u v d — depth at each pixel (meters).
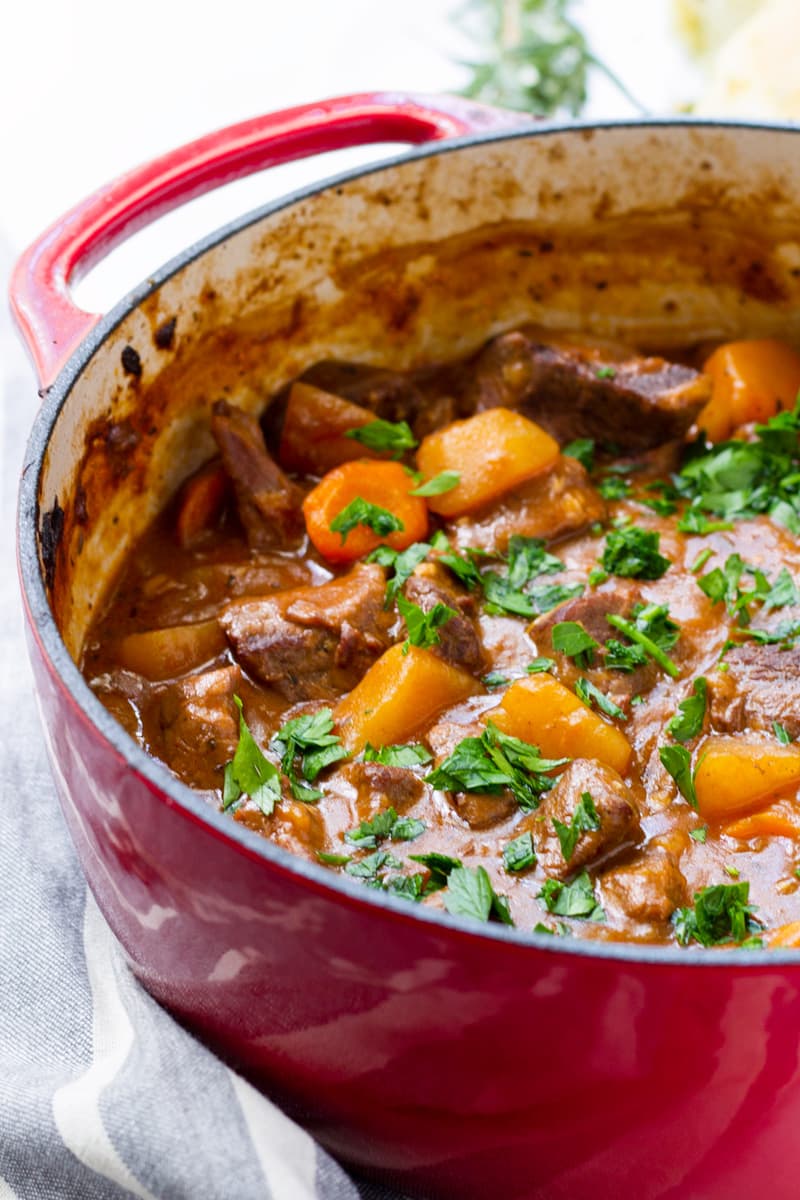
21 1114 0.54
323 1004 0.51
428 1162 0.54
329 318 0.68
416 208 0.67
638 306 0.71
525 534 0.65
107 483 0.62
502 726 0.59
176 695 0.60
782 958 0.49
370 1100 0.53
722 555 0.65
